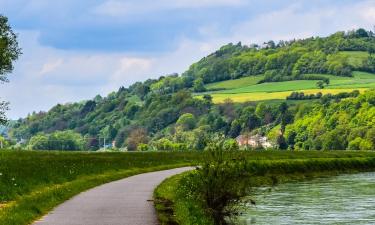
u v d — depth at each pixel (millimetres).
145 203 32844
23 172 47188
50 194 34719
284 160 94938
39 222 25703
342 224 41125
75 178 48625
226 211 37594
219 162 36906
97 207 30938
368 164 109938
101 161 72312
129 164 70500
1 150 96188
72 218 26922
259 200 55219
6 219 25062
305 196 59188
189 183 42344
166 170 68750
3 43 82562
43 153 92438
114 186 44719
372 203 52562
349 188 68750
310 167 96062
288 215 44781
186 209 31297
